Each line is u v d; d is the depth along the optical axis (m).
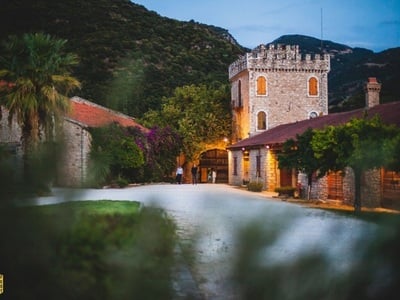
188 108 52.75
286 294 2.26
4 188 2.29
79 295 2.32
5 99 21.17
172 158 43.38
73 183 2.84
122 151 30.67
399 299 2.17
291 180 30.64
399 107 23.66
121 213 2.97
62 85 22.88
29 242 2.28
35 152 2.57
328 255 2.29
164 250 2.62
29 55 21.62
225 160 52.44
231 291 2.39
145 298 2.40
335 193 22.72
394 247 2.22
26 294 2.22
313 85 47.34
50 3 69.81
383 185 18.00
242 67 47.44
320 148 18.14
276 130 38.38
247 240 2.40
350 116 27.42
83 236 2.40
